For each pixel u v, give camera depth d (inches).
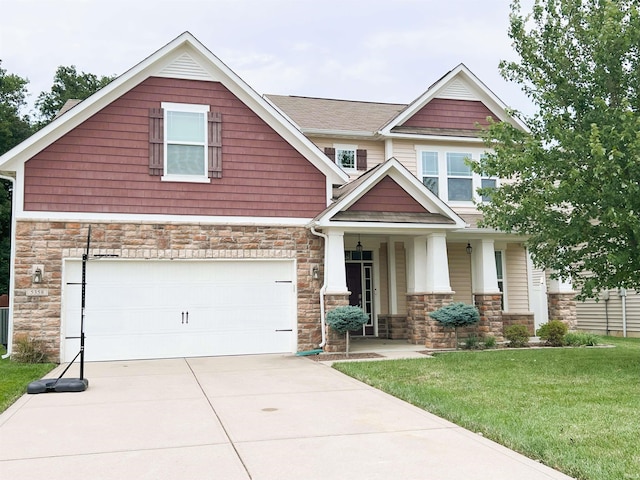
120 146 534.0
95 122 529.7
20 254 504.4
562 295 684.1
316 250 576.7
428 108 727.1
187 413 304.8
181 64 557.6
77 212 518.6
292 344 563.5
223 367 474.9
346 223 550.9
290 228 571.8
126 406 324.5
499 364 460.8
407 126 716.0
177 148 550.0
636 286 442.3
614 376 402.3
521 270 739.4
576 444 232.5
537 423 266.8
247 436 257.0
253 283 561.3
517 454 226.2
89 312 519.8
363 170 724.0
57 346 506.6
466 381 383.9
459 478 198.8
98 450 238.1
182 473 207.5
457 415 285.1
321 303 566.6
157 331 534.9
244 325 556.1
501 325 639.8
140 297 533.0
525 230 473.7
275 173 573.3
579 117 448.1
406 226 566.9
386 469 209.2
